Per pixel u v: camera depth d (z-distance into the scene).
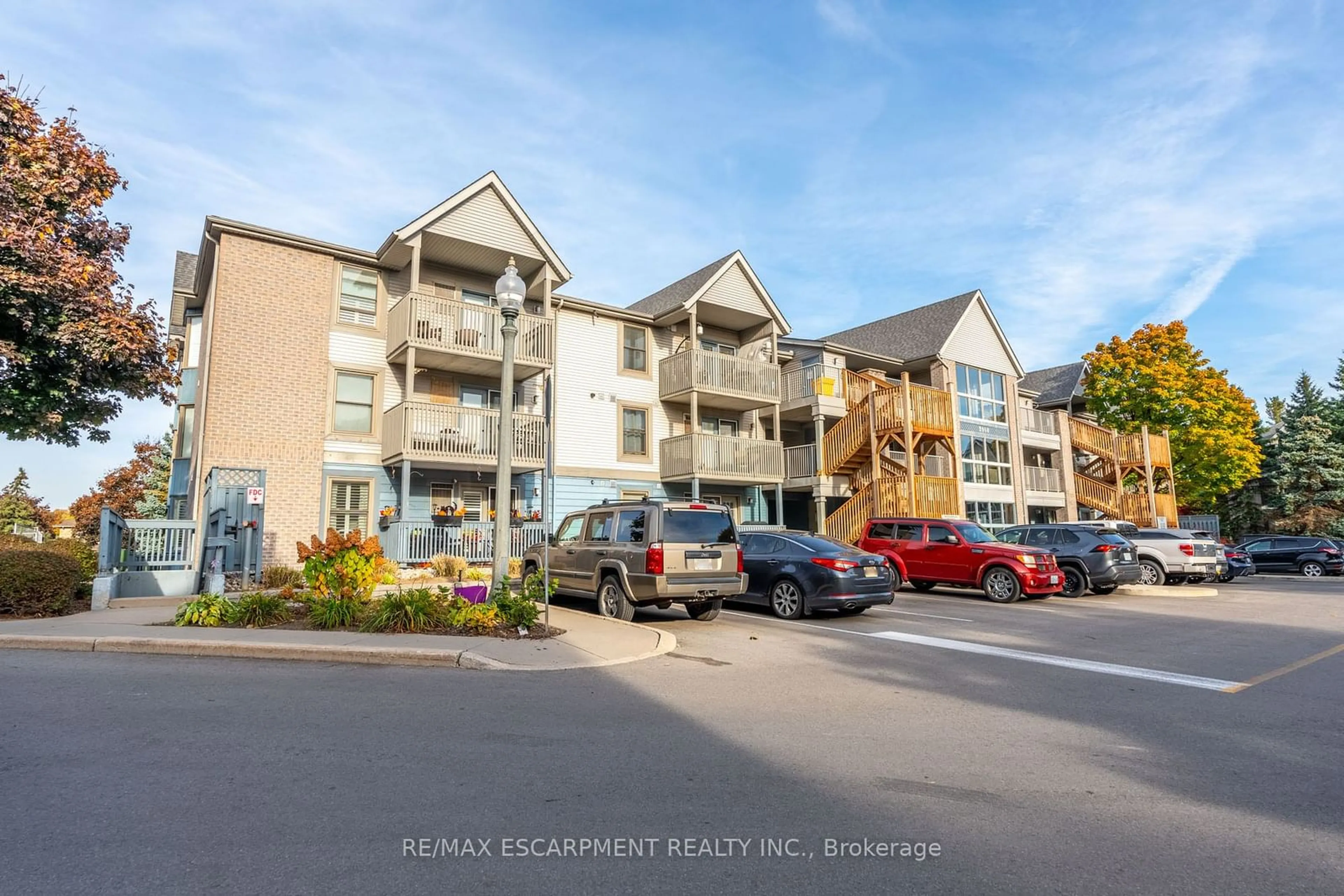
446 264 19.55
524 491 20.08
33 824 3.65
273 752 4.84
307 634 8.91
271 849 3.42
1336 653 9.25
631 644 8.91
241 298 16.39
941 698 6.68
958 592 16.95
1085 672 7.93
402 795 4.14
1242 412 37.12
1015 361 31.75
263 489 13.91
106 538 12.05
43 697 6.13
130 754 4.73
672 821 3.86
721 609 13.59
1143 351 35.31
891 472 24.89
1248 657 8.91
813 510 27.47
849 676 7.60
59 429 13.97
